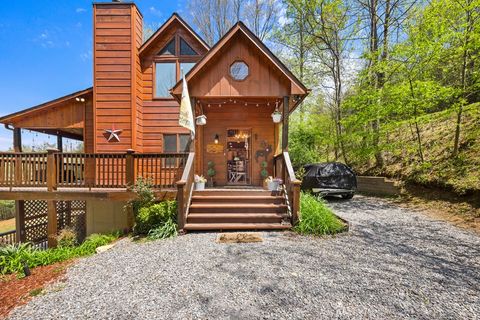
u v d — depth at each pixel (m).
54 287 3.42
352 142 12.96
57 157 6.64
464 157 8.11
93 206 7.98
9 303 3.09
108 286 3.30
